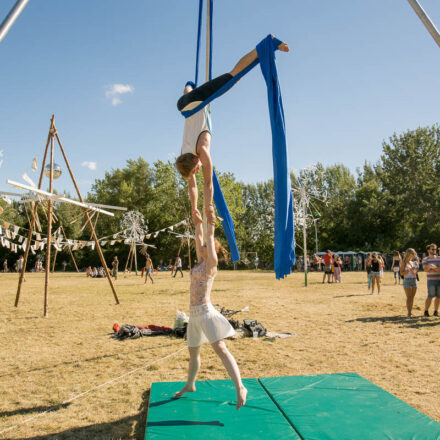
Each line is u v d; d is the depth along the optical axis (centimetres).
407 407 348
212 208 346
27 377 492
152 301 1253
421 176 3928
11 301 1257
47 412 384
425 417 325
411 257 891
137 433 337
